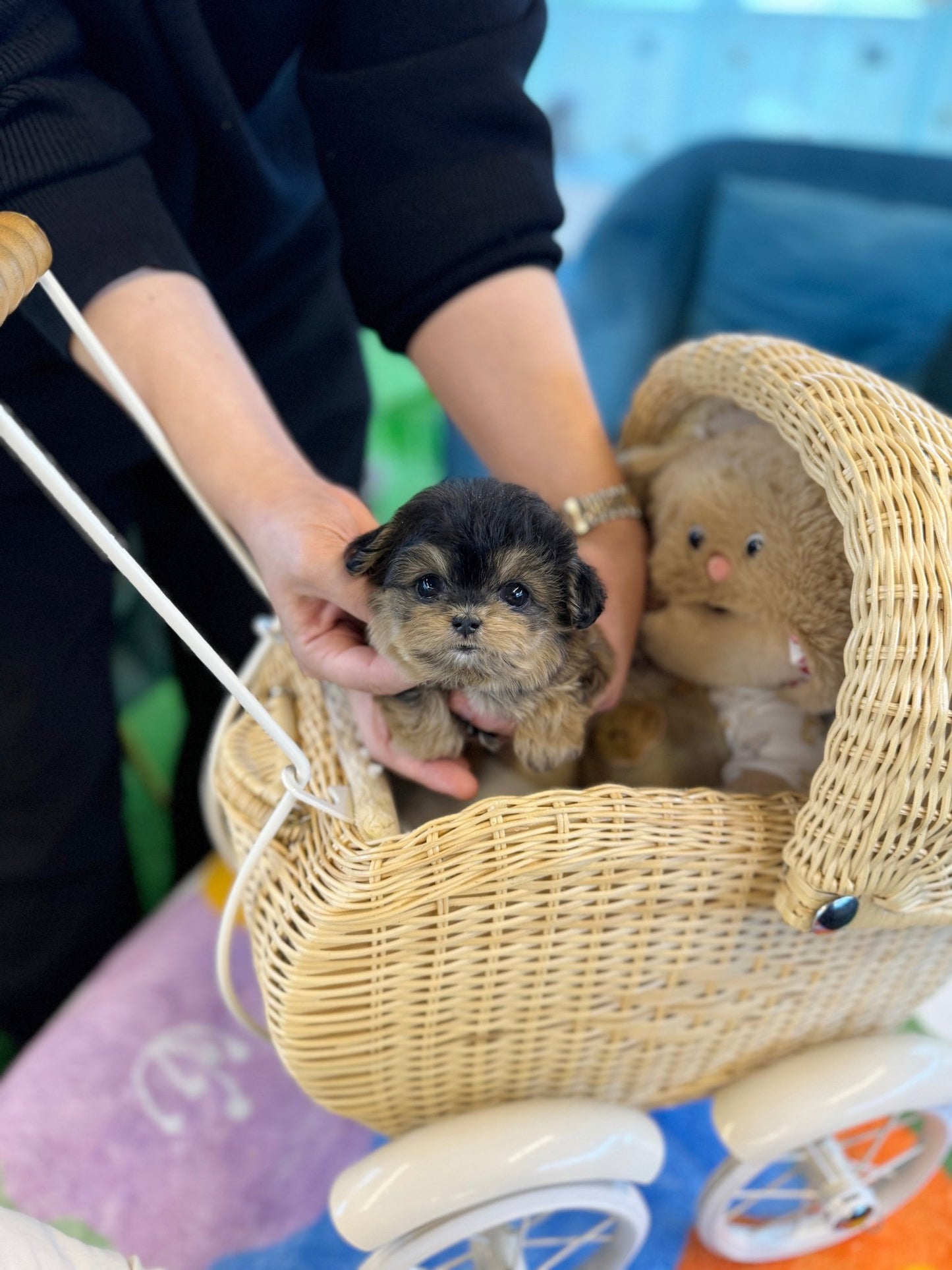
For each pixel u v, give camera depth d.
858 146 1.03
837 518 0.37
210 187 0.50
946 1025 0.53
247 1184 0.47
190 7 0.42
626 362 1.08
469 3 0.44
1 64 0.37
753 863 0.36
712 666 0.43
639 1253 0.45
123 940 0.63
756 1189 0.48
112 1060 0.51
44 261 0.28
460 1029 0.36
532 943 0.35
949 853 0.33
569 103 1.24
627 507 0.45
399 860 0.33
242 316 0.57
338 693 0.43
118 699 0.77
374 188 0.45
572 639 0.37
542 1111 0.38
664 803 0.36
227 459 0.40
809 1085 0.40
